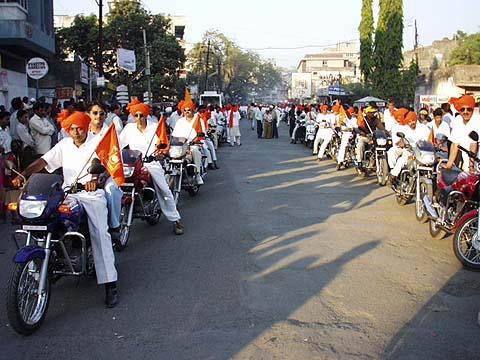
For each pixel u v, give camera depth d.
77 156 5.31
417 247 6.91
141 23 35.88
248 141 26.70
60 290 5.41
